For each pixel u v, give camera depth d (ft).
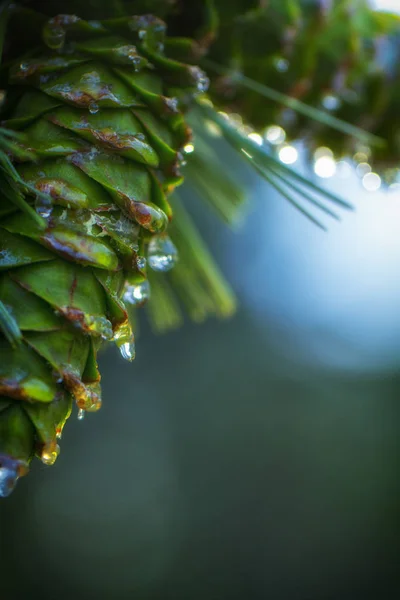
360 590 3.80
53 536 3.55
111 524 3.66
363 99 1.21
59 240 0.95
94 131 0.98
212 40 1.10
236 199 1.21
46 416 0.93
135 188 0.98
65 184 0.96
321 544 3.85
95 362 0.96
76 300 0.95
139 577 3.69
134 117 1.00
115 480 3.69
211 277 1.19
